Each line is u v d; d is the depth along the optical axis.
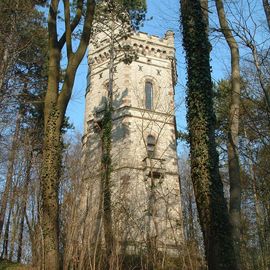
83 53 14.49
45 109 13.45
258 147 19.14
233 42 13.86
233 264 9.58
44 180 12.45
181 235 23.64
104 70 37.59
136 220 23.19
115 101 35.34
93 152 28.08
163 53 38.53
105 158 25.75
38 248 14.99
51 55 14.23
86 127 35.88
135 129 33.84
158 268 18.44
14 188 25.62
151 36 38.44
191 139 11.17
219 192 10.40
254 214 24.94
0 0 22.20
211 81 11.84
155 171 31.53
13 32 22.86
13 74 23.84
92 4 15.41
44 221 11.97
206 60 11.97
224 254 9.66
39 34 24.30
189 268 18.14
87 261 16.08
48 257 11.50
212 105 11.52
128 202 25.78
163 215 26.86
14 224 25.34
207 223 10.08
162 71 37.69
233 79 13.58
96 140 33.28
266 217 23.48
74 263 15.59
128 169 31.45
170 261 19.77
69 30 14.73
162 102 36.19
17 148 25.84
